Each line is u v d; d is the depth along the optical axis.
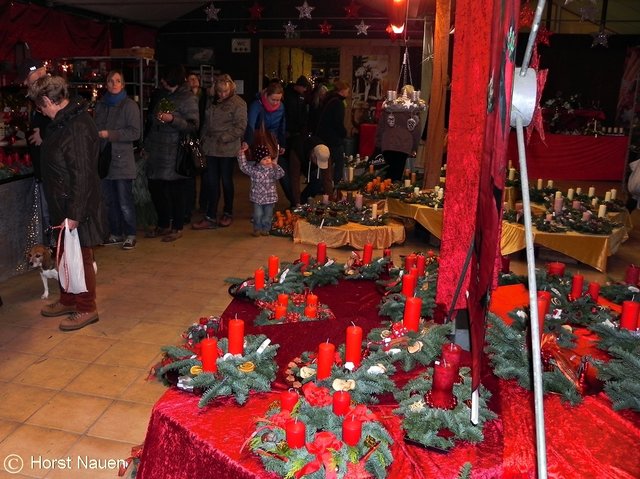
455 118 1.87
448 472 1.47
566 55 12.46
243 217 7.36
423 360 2.00
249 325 2.54
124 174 5.60
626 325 2.37
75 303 4.10
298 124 7.67
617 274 5.46
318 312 2.62
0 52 7.64
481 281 1.11
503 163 1.02
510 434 1.62
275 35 12.20
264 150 6.14
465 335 2.14
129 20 10.95
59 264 3.73
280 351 2.13
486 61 1.62
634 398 1.77
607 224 5.54
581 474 1.49
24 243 4.96
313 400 1.62
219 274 5.08
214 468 1.54
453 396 1.70
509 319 2.44
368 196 6.66
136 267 5.20
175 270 5.15
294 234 6.09
